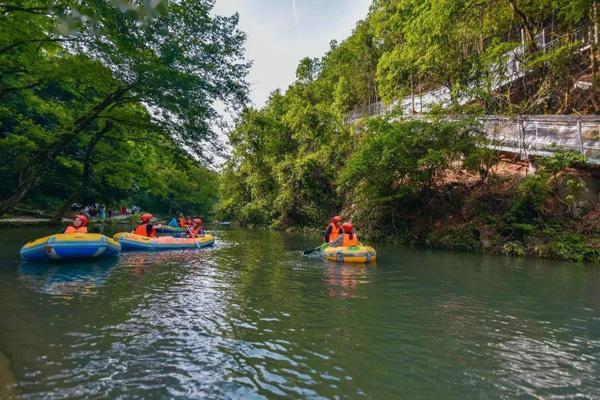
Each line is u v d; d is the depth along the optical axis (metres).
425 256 12.23
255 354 4.04
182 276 8.40
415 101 25.23
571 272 9.22
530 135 13.41
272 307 5.92
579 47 15.50
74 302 5.93
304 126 29.09
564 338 4.66
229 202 41.44
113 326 4.84
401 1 24.92
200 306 5.89
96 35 10.66
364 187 17.44
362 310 5.83
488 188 14.45
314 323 5.15
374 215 18.14
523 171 14.20
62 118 17.61
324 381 3.46
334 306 6.04
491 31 19.94
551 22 16.88
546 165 12.38
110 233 19.84
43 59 12.43
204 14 11.70
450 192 15.89
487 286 7.62
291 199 28.39
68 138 13.81
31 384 3.26
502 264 10.49
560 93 16.02
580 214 11.66
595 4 13.95
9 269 8.63
